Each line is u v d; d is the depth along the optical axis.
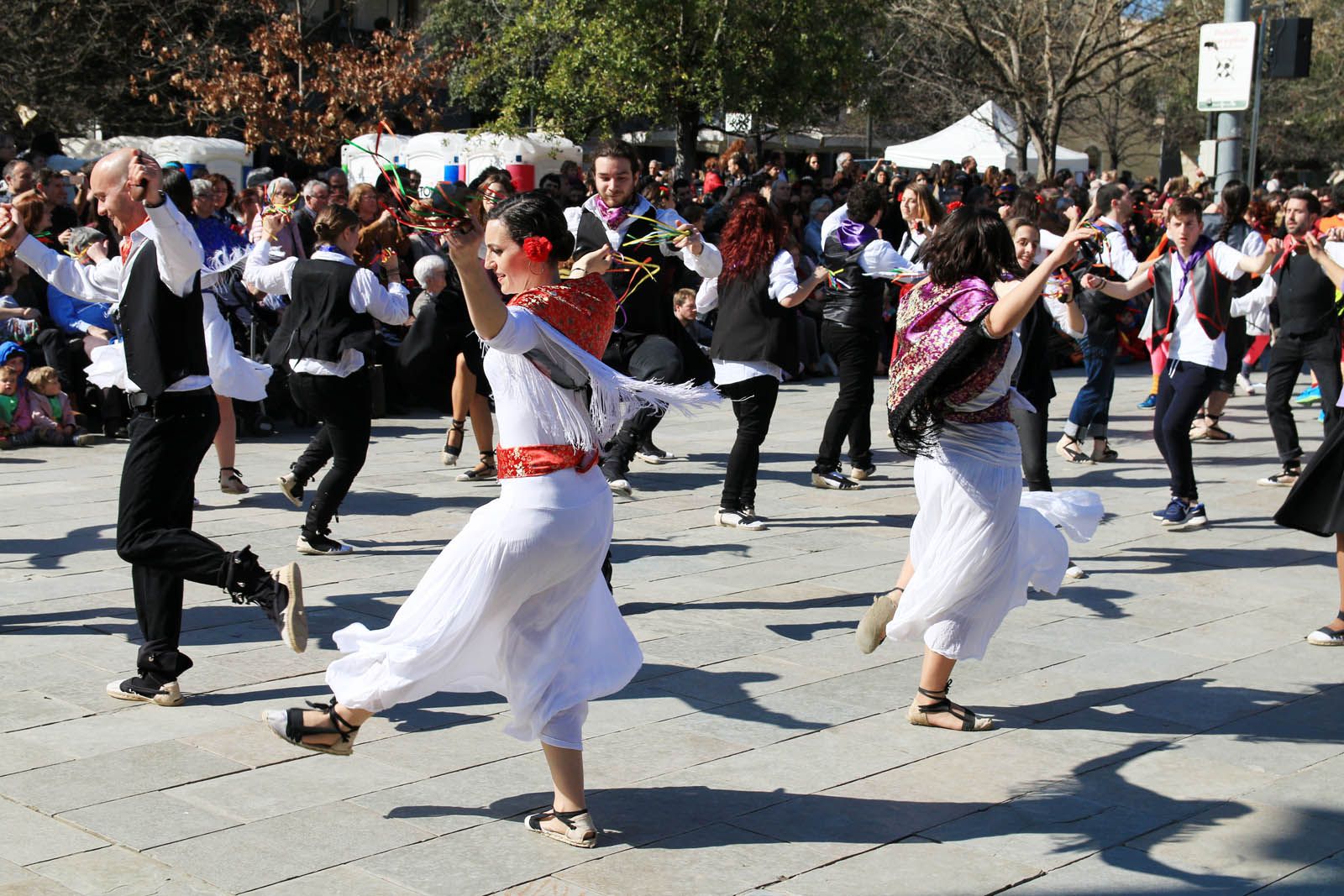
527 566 3.55
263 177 12.38
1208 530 7.88
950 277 4.41
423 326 8.95
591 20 17.38
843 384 8.65
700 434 10.70
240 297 10.10
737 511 7.67
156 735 4.44
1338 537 5.65
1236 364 10.91
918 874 3.61
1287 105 35.31
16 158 11.49
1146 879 3.61
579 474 3.62
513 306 3.54
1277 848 3.81
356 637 3.73
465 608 3.57
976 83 25.16
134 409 4.66
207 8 19.50
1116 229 8.43
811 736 4.59
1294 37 13.77
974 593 4.53
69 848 3.62
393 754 4.34
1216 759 4.46
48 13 18.11
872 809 4.02
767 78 17.50
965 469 4.44
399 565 6.63
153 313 4.54
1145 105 34.00
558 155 16.59
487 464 8.74
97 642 5.38
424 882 3.49
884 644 5.62
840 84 18.64
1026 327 6.55
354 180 14.62
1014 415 6.71
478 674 3.73
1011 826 3.92
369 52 18.11
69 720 4.54
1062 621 6.02
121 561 6.58
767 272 7.34
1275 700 5.05
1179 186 16.05
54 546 6.82
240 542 6.98
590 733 4.58
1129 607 6.26
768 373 7.47
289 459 9.34
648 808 3.99
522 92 17.42
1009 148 24.55
